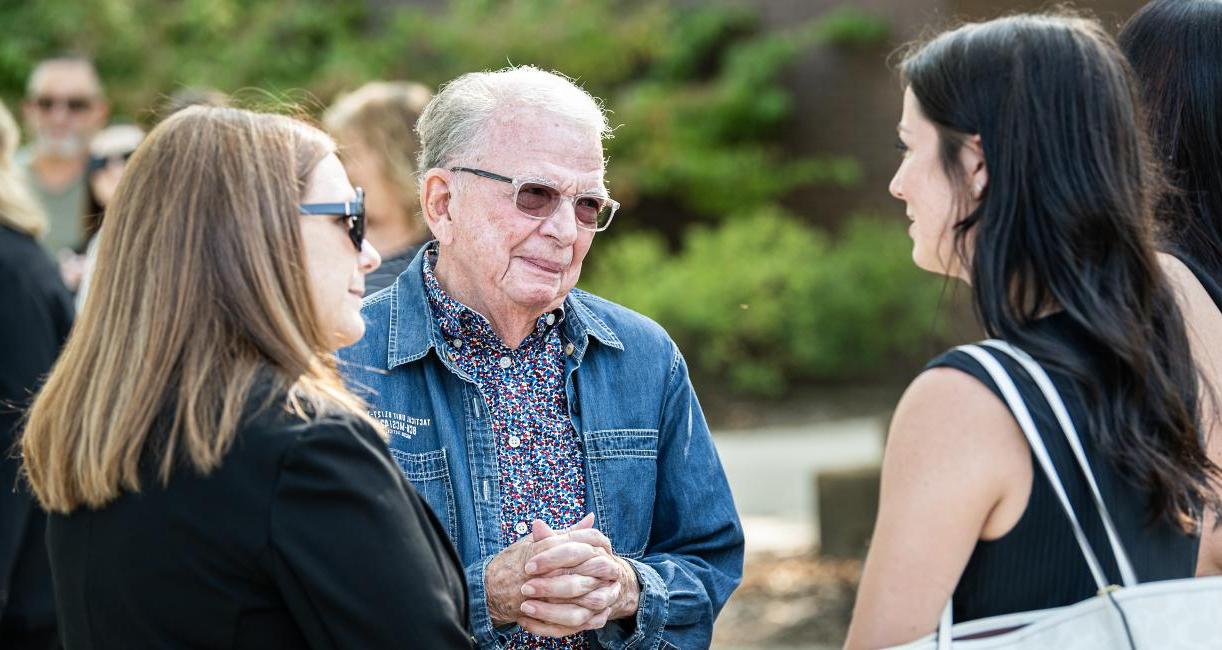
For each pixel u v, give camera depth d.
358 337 2.14
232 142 1.99
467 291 2.58
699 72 16.22
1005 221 1.94
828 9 15.59
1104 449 1.87
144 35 14.40
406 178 3.79
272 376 1.91
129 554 1.87
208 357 1.89
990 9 5.48
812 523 9.05
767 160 15.48
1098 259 1.92
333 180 2.07
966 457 1.91
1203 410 2.06
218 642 1.85
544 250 2.49
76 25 14.04
